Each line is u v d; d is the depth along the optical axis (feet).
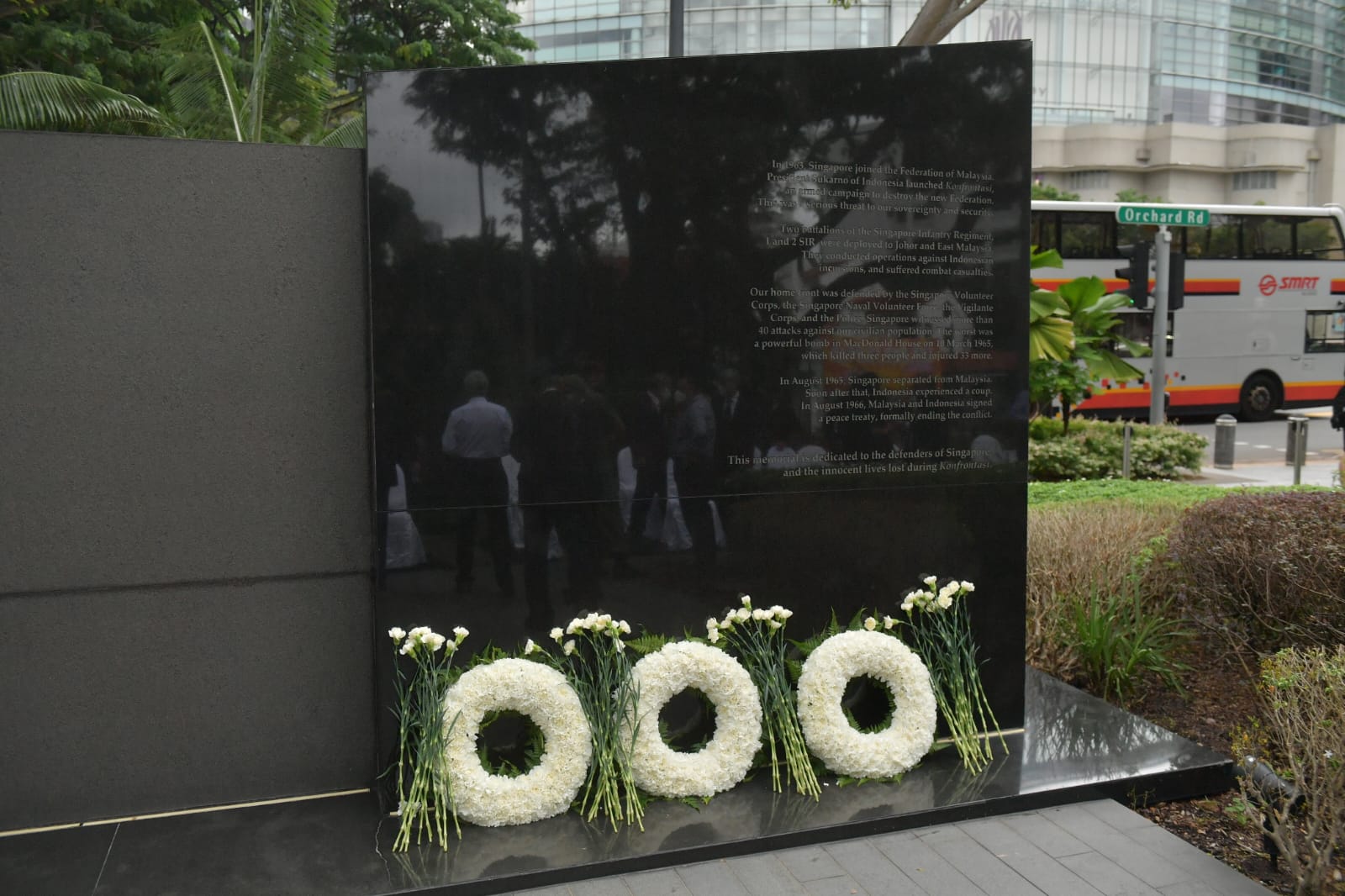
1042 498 34.24
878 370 16.03
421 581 14.43
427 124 14.07
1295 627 18.49
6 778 14.01
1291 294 70.79
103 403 13.96
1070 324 43.42
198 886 12.41
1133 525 24.53
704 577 15.48
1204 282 68.85
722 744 14.83
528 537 14.75
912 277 16.05
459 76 14.11
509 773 14.64
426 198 14.11
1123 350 66.95
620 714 14.40
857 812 14.19
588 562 14.99
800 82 15.34
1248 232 69.67
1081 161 216.74
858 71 15.57
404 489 14.30
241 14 60.59
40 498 13.85
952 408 16.42
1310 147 215.31
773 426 15.62
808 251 15.55
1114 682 19.26
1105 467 46.39
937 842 13.79
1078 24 219.20
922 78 15.85
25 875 12.69
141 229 13.91
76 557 14.02
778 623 15.40
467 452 14.47
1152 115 226.99
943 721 16.52
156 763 14.52
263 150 14.26
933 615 16.57
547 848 13.26
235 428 14.44
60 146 13.52
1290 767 15.31
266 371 14.51
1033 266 43.27
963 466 16.55
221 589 14.58
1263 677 14.82
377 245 13.98
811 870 13.07
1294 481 46.39
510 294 14.46
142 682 14.39
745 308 15.35
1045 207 64.49
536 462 14.71
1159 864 13.23
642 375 15.03
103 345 13.89
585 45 187.73
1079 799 14.93
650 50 185.78
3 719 13.94
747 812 14.24
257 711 14.85
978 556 16.72
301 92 41.37
